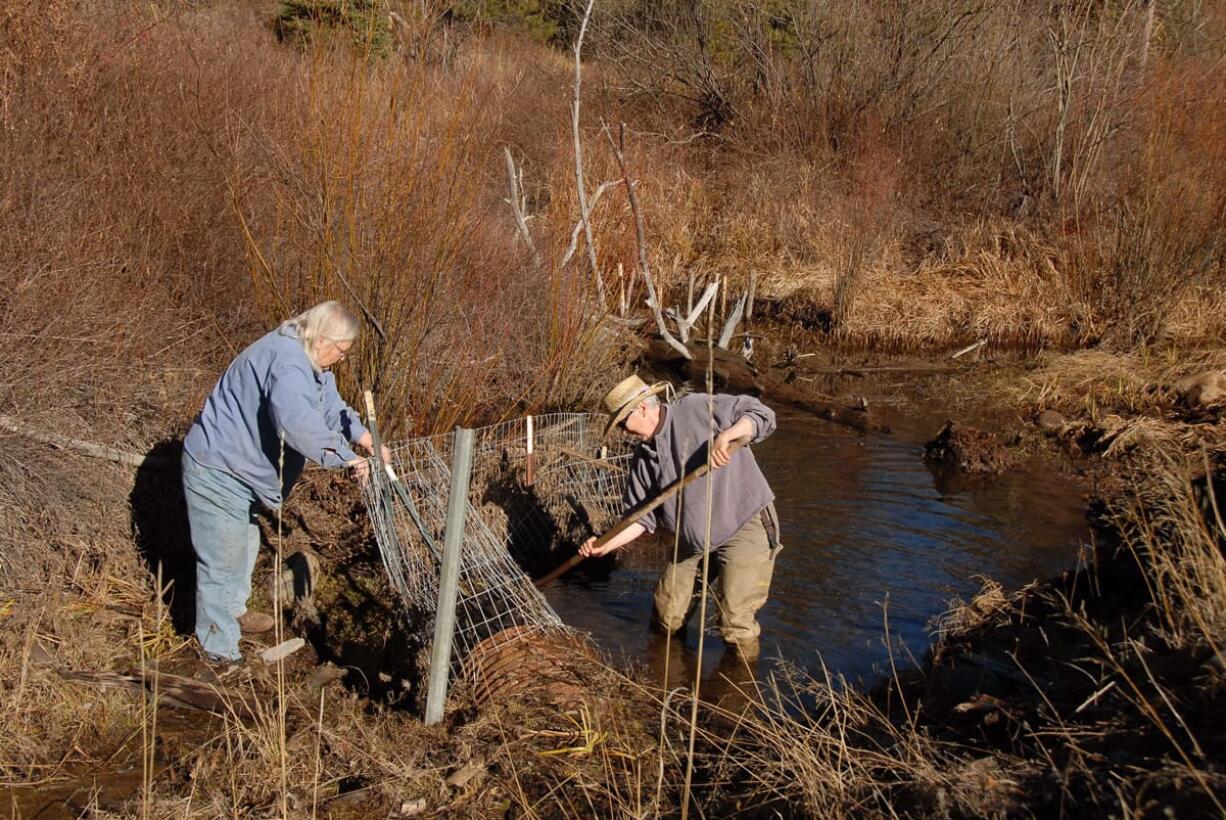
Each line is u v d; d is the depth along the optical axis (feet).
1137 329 37.40
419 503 19.06
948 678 14.73
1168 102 37.58
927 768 11.25
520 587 16.85
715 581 18.52
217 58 26.91
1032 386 33.86
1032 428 30.32
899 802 11.23
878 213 46.85
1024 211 48.70
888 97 55.72
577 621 17.98
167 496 18.22
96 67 23.88
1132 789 10.09
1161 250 36.99
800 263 47.80
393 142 20.79
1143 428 28.04
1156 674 12.39
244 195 22.90
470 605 16.60
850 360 38.70
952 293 43.27
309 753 13.05
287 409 13.94
